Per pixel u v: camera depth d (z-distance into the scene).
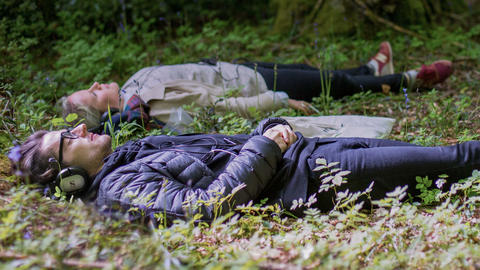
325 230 2.42
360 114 4.51
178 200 2.42
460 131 3.81
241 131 3.65
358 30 6.97
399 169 2.58
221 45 6.90
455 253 1.95
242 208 2.37
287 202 2.58
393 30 6.96
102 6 7.10
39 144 2.63
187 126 3.91
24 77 4.84
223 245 2.31
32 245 1.88
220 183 2.48
